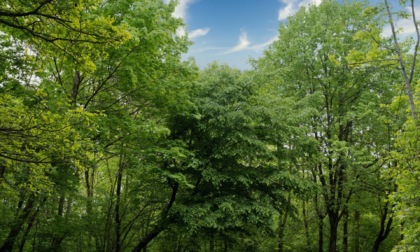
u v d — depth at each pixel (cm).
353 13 1728
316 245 2184
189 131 1434
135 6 979
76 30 461
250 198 1353
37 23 472
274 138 1372
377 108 1516
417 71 1455
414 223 765
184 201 1372
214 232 1444
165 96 1131
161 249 1744
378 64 1055
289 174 1276
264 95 1420
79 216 1348
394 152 830
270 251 2025
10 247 1061
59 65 975
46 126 508
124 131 1046
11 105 515
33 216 1138
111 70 1019
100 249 1438
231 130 1298
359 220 2205
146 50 977
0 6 443
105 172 1712
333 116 1739
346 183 1593
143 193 1477
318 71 1747
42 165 641
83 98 1066
